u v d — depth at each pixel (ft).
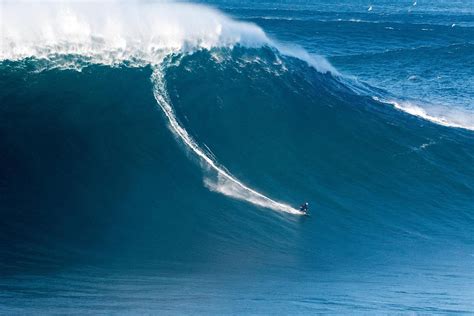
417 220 362.74
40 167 325.01
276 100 417.49
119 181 331.36
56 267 266.57
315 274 288.30
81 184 322.96
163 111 375.66
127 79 384.68
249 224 327.06
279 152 386.73
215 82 408.46
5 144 330.75
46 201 308.19
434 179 399.44
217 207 334.65
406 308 248.52
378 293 266.77
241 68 426.92
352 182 384.06
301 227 335.47
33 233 287.28
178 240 303.68
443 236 348.79
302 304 246.88
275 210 344.08
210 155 366.02
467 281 291.17
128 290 249.34
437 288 278.46
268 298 251.39
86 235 293.43
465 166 414.62
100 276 261.44
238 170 364.99
